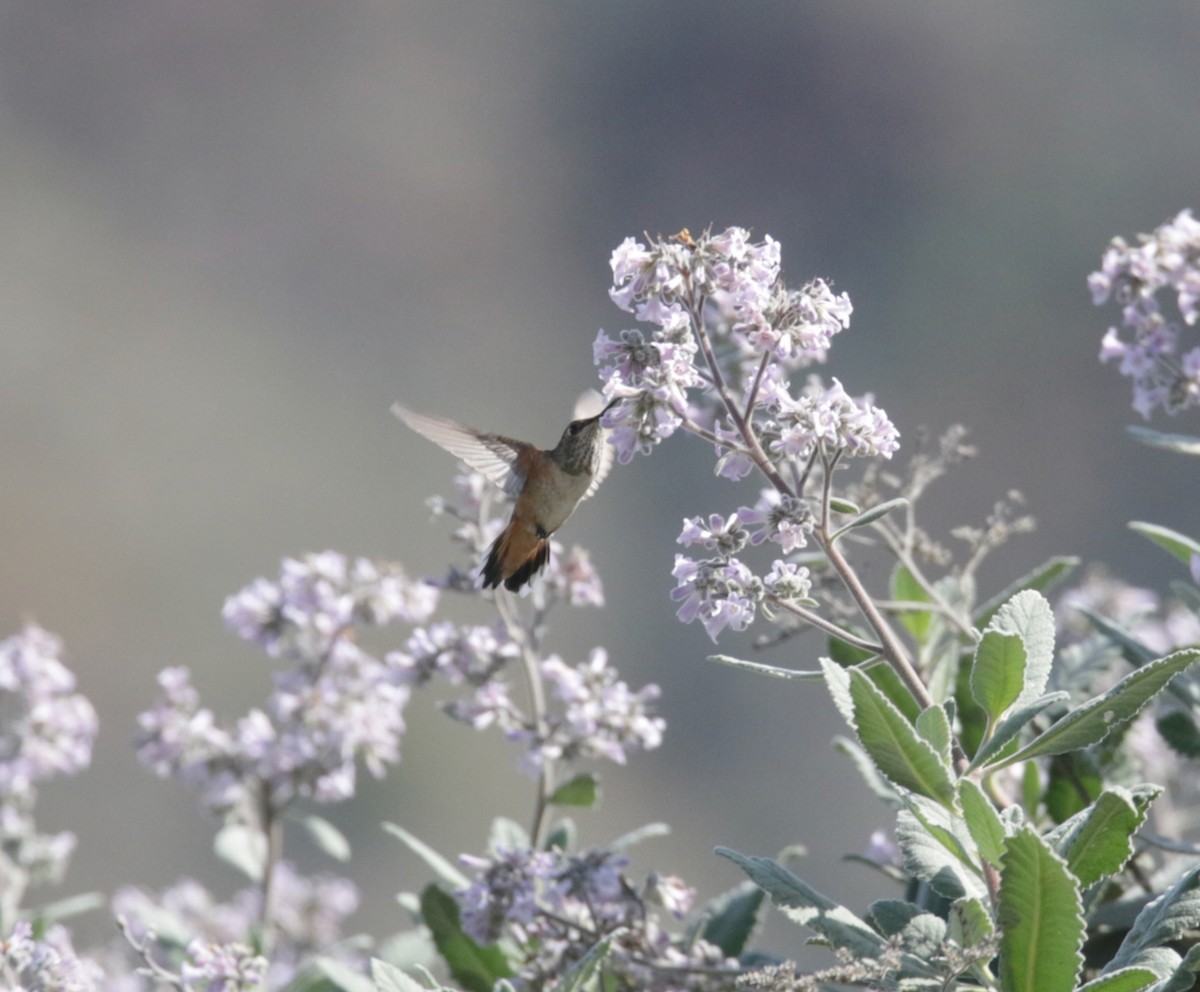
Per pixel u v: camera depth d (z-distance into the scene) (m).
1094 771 5.24
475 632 5.88
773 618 4.22
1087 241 34.09
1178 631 6.48
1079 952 3.70
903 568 5.87
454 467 32.28
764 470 4.25
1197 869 3.99
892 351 32.44
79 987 4.93
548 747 5.64
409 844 5.50
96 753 20.58
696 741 20.27
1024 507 25.00
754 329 4.23
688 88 40.25
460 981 5.47
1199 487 25.34
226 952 5.27
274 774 6.54
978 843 3.81
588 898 5.13
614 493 24.23
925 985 3.81
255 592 6.69
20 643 6.89
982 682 4.00
